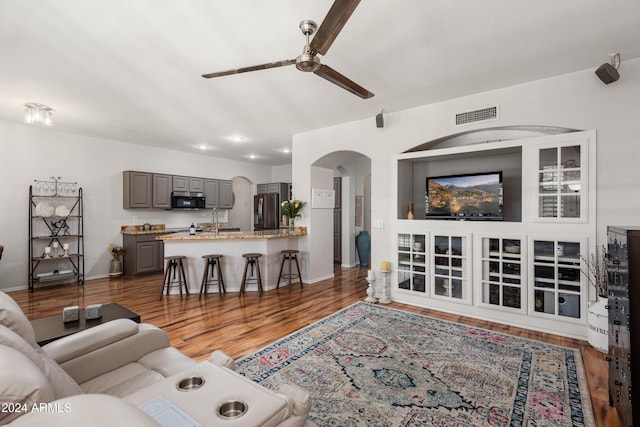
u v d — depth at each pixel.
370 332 3.23
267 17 2.19
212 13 2.14
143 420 0.60
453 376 2.37
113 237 6.08
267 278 5.06
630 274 1.63
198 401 1.03
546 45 2.59
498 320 3.49
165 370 1.66
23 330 1.25
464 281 3.72
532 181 3.27
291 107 4.09
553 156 3.21
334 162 5.72
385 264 4.30
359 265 7.41
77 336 1.66
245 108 4.12
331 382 2.29
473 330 3.26
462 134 3.91
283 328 3.36
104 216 5.96
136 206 6.13
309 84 3.36
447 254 3.86
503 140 3.75
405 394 2.14
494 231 3.50
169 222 7.03
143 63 2.86
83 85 3.34
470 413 1.95
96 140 5.84
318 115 4.44
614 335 1.92
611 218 2.90
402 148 4.22
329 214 5.95
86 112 4.27
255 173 8.90
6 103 3.92
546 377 2.35
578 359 2.62
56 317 2.40
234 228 7.93
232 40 2.49
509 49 2.65
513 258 3.41
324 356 2.70
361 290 5.03
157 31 2.35
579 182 3.06
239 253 5.04
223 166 8.04
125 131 5.36
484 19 2.23
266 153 7.39
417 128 4.09
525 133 3.80
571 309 3.12
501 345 2.90
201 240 4.91
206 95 3.65
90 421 0.56
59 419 0.56
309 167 5.38
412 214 4.25
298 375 2.39
